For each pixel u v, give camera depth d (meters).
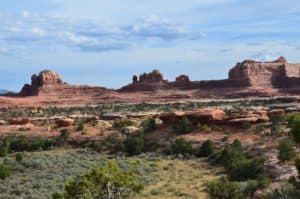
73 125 104.62
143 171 54.62
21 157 65.44
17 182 51.34
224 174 50.56
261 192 34.91
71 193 33.97
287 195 30.06
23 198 43.16
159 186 45.84
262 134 70.12
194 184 46.09
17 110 188.00
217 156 60.75
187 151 68.69
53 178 53.06
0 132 101.12
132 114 137.50
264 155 54.09
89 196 33.41
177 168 57.41
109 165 35.22
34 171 58.75
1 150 76.56
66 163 64.06
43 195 43.78
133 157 70.38
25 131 100.50
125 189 36.38
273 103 164.50
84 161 65.88
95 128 96.94
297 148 52.53
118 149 76.06
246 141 67.44
